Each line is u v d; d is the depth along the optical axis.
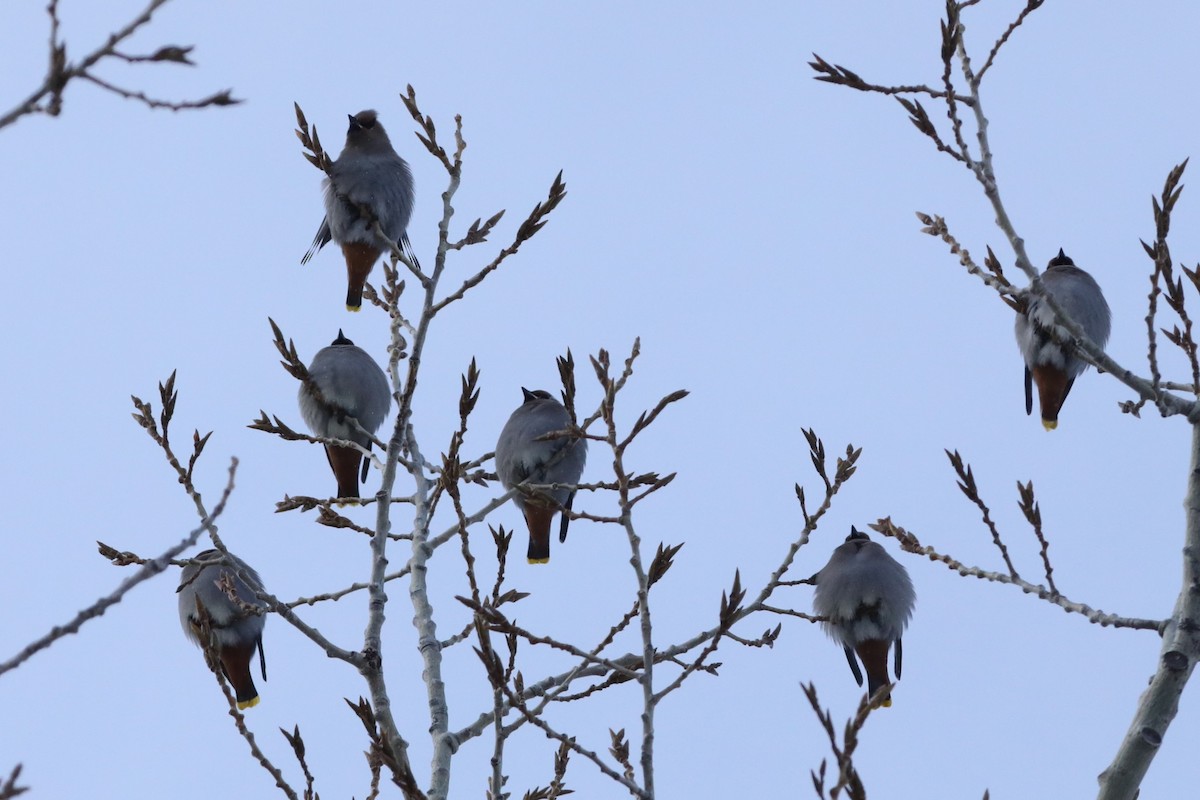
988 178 10.60
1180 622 9.91
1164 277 10.48
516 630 9.27
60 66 5.02
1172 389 11.08
